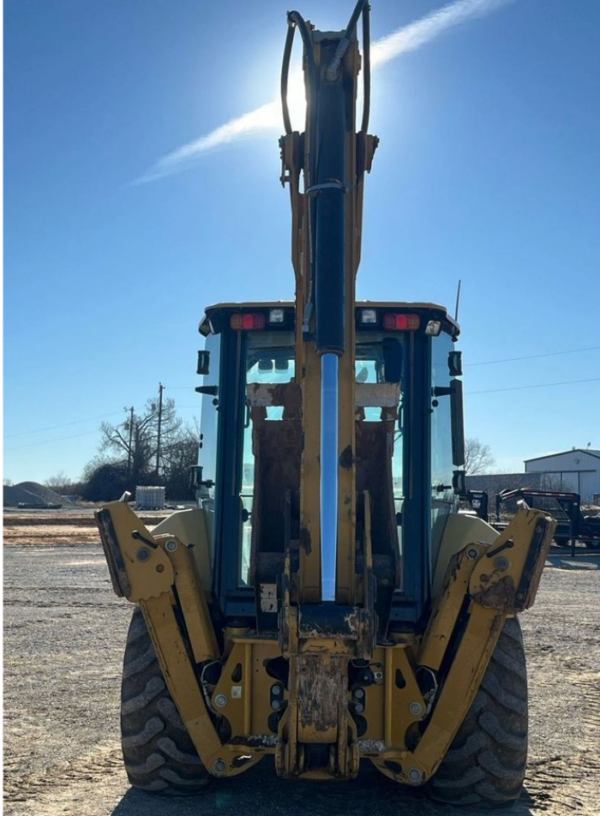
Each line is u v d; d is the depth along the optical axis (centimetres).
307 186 398
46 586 1491
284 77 422
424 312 457
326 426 372
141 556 420
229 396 465
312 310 385
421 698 417
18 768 514
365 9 393
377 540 432
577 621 1142
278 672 427
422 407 455
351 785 484
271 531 442
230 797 463
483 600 400
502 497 2452
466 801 443
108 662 848
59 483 8675
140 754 457
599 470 7075
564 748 567
